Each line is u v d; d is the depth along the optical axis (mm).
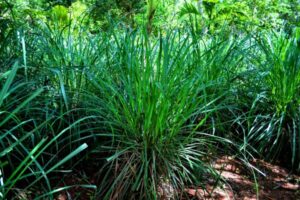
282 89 2658
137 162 1926
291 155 2648
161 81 1908
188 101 1954
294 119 2654
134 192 1901
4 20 2623
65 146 2104
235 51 2832
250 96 2799
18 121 1854
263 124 2646
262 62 3010
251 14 6465
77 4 7637
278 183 2375
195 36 2436
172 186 1954
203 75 2195
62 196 1911
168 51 2172
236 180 2299
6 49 2457
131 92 1933
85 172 2119
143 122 1916
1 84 2178
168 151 1971
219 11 5691
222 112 2619
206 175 2229
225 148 2516
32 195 1856
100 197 1932
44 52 2455
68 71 2336
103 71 2252
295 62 2613
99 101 2068
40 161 2076
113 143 2119
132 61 1979
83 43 2861
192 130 2121
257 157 2658
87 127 2178
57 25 3182
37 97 2227
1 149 1962
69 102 2236
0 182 1562
